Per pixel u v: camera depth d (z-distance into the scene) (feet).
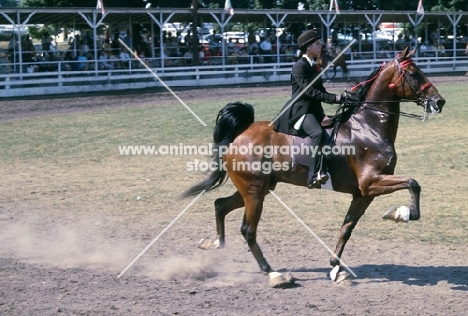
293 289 24.72
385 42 145.79
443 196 39.75
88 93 104.06
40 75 102.06
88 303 23.06
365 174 25.36
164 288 24.88
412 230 32.81
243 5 147.43
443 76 128.06
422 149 55.52
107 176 48.44
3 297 23.79
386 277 26.02
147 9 108.58
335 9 133.49
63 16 110.73
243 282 25.77
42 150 59.16
